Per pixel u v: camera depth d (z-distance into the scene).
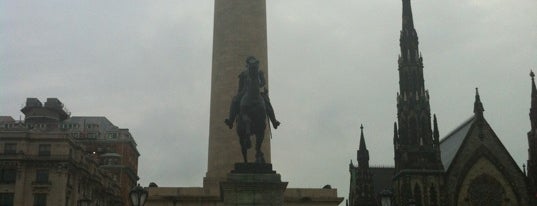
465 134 97.69
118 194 142.62
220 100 58.22
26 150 97.62
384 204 36.72
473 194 93.06
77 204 101.56
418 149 94.31
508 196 93.12
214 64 59.84
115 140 159.62
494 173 94.00
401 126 96.81
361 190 105.00
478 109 97.00
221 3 60.28
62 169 97.06
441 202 91.19
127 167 152.62
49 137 98.69
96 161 122.12
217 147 57.94
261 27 59.75
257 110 25.16
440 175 92.50
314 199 61.84
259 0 60.38
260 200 23.23
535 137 95.62
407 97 97.81
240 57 58.44
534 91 98.06
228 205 23.11
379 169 124.94
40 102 137.50
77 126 167.50
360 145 108.44
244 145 24.97
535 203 92.62
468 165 93.81
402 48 101.44
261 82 26.12
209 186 58.47
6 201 95.19
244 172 23.91
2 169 96.44
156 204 58.84
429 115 96.75
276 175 23.61
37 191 96.06
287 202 61.47
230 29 59.12
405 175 92.00
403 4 104.94
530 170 94.38
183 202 58.78
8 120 150.75
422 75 99.44
